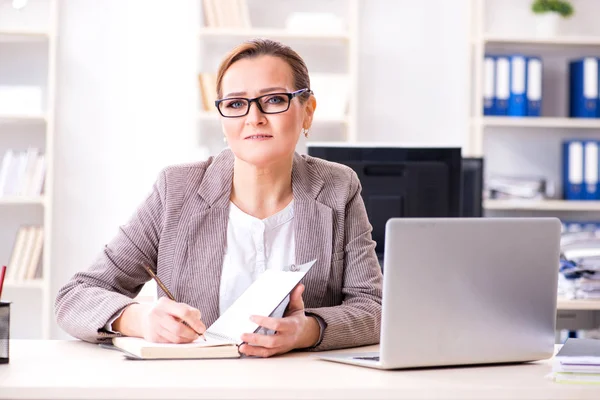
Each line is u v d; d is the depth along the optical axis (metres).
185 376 1.65
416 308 1.76
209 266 2.16
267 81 2.04
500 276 1.85
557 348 2.15
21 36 5.42
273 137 2.05
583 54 5.73
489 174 5.72
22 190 5.27
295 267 2.04
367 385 1.60
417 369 1.81
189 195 2.21
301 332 1.94
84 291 2.10
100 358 1.86
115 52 5.54
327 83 5.37
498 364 1.92
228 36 5.40
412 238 1.74
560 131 5.74
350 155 3.27
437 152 3.30
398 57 5.69
